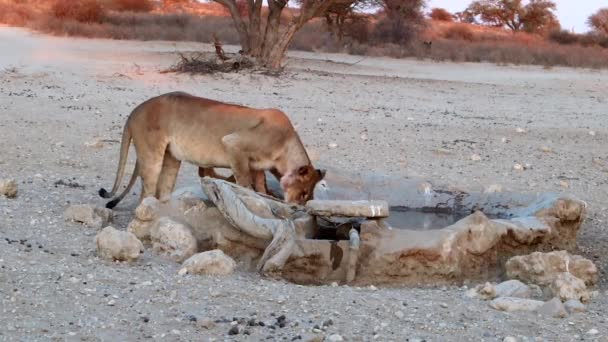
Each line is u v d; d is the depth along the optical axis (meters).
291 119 22.12
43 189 12.48
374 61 49.00
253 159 10.92
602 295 8.84
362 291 8.54
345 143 18.52
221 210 9.59
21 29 55.56
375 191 11.90
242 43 37.22
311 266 9.08
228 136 10.80
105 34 53.59
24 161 14.77
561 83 39.06
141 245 9.25
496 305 8.02
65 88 26.36
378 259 9.08
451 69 46.06
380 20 61.97
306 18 35.97
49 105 22.25
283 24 67.31
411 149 18.11
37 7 72.62
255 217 9.36
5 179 11.95
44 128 18.44
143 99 25.00
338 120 22.36
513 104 29.47
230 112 10.91
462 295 8.52
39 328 7.03
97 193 12.50
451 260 9.15
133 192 12.76
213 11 98.81
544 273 9.00
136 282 8.30
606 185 15.41
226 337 6.99
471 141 19.61
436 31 79.50
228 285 8.37
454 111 26.42
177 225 9.49
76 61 35.62
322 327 7.27
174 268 8.99
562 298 8.40
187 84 29.72
